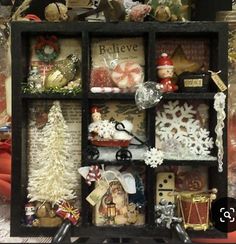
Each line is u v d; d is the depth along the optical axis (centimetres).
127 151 81
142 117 86
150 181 81
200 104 87
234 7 95
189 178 88
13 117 81
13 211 82
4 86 95
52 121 83
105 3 81
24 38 85
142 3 90
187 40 88
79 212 84
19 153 82
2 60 96
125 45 87
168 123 86
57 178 83
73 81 85
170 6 82
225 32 81
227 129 84
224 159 82
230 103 91
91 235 81
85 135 81
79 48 87
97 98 81
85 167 81
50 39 87
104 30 81
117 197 84
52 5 82
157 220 83
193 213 82
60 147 83
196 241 83
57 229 81
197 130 86
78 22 81
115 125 81
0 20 94
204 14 95
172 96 80
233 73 91
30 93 81
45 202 84
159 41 88
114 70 83
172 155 83
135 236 81
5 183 91
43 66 87
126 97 81
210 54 87
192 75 81
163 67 82
